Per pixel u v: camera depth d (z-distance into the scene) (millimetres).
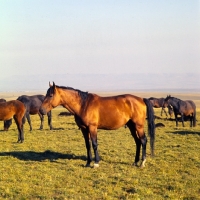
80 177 11375
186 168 12328
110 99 12984
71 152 15617
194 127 27578
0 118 19078
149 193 9617
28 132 23516
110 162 13516
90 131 12672
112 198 9234
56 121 31750
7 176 11328
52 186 10312
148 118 13172
